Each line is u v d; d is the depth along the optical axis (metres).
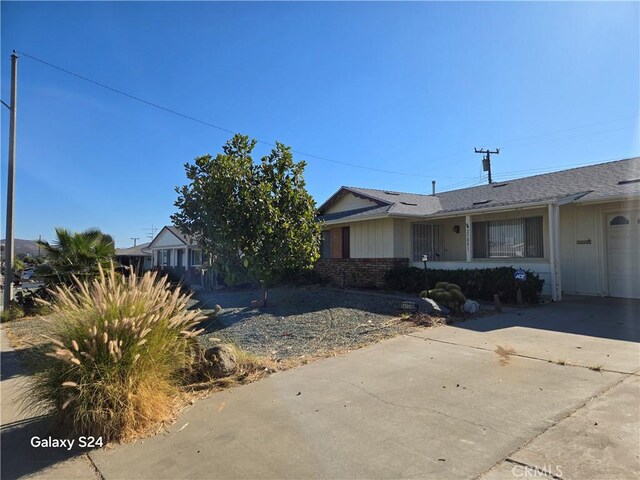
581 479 2.91
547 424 3.78
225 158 10.24
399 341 7.26
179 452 3.71
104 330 4.25
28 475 3.48
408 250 15.66
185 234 11.10
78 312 4.49
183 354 5.04
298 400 4.75
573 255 12.39
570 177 14.07
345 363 6.13
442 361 5.94
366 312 10.01
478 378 5.14
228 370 5.62
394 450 3.49
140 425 4.19
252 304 11.99
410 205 16.39
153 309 4.71
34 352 4.50
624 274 11.40
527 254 13.41
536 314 9.16
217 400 4.89
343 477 3.15
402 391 4.84
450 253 16.14
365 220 16.22
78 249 14.48
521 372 5.28
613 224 11.62
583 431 3.60
